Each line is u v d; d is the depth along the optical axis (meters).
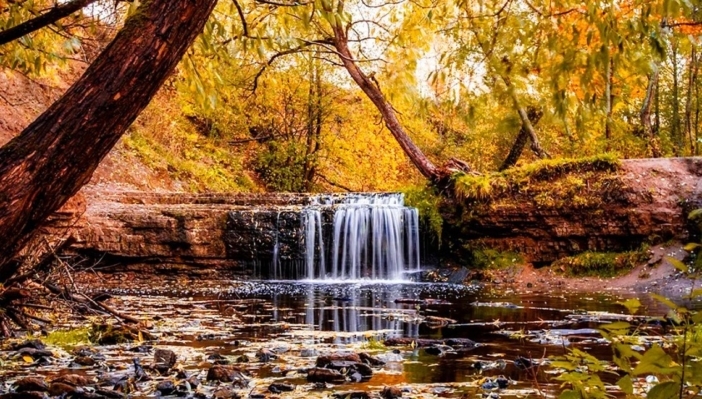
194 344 5.42
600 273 12.38
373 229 14.73
